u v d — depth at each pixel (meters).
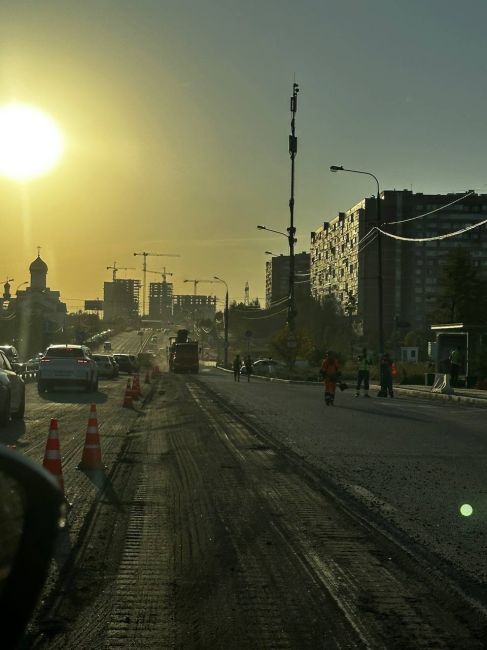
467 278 68.06
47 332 109.25
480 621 6.20
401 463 14.77
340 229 124.25
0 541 3.09
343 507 10.61
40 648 5.43
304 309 110.69
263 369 75.50
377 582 7.21
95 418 13.66
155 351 150.50
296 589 6.95
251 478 12.88
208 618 6.13
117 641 5.60
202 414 25.23
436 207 123.44
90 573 7.30
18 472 3.12
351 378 57.03
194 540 8.68
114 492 11.45
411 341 104.88
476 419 24.72
